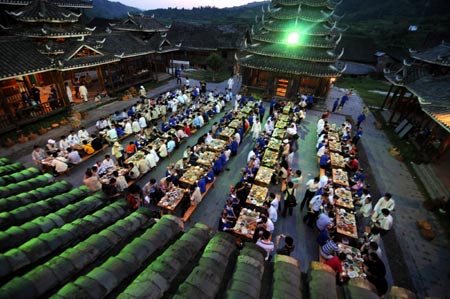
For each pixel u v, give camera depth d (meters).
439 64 22.06
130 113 23.34
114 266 4.14
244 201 13.09
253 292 3.80
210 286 3.91
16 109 20.89
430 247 12.27
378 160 20.22
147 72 36.25
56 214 5.55
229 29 54.88
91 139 17.91
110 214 5.93
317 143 20.58
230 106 30.47
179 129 20.84
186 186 14.40
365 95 40.16
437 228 13.48
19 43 20.97
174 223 5.66
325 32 29.64
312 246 11.93
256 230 10.80
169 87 37.03
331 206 11.91
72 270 4.05
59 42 23.47
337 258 9.10
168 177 13.63
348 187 14.46
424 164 18.80
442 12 100.44
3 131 18.77
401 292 3.92
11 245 4.42
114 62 28.89
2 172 7.19
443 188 15.76
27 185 6.62
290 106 28.97
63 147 16.62
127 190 14.30
